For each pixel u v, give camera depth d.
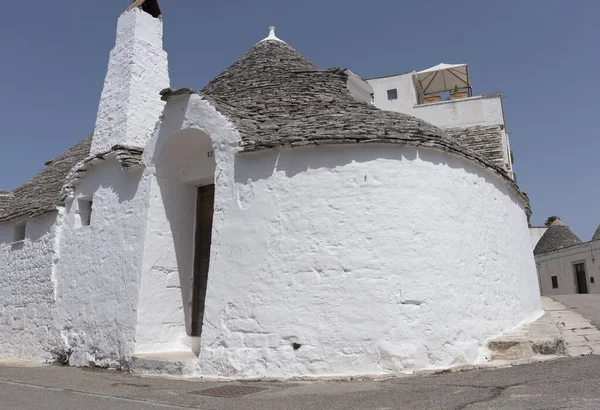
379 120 8.30
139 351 8.60
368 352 7.02
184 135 9.11
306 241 7.45
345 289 7.22
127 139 10.38
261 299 7.44
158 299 9.01
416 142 7.77
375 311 7.14
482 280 8.41
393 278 7.28
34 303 11.03
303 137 7.66
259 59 11.41
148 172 9.33
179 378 7.39
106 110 11.02
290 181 7.71
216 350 7.56
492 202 9.41
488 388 5.49
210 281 7.90
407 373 6.86
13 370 8.91
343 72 10.62
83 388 6.79
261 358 7.24
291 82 10.38
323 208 7.51
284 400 5.52
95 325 9.47
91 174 10.66
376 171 7.62
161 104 11.21
